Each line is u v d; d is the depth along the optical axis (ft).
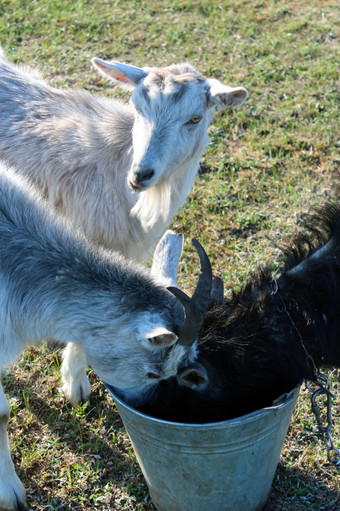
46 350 6.67
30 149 6.36
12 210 5.21
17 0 12.36
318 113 9.30
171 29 11.43
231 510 5.39
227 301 5.45
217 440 4.83
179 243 5.33
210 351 5.17
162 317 4.89
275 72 10.15
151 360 4.91
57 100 6.56
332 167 8.47
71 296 5.03
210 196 8.13
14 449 5.94
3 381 6.42
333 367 5.64
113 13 11.95
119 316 4.93
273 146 8.79
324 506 5.58
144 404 5.15
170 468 5.10
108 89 9.78
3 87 6.61
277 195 8.15
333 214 5.47
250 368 5.23
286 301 5.34
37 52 10.69
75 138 6.31
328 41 11.10
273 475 5.51
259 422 4.84
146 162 5.86
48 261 5.10
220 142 8.89
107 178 6.23
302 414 6.12
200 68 10.30
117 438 6.03
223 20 11.72
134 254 6.53
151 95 5.94
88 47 10.92
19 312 5.16
